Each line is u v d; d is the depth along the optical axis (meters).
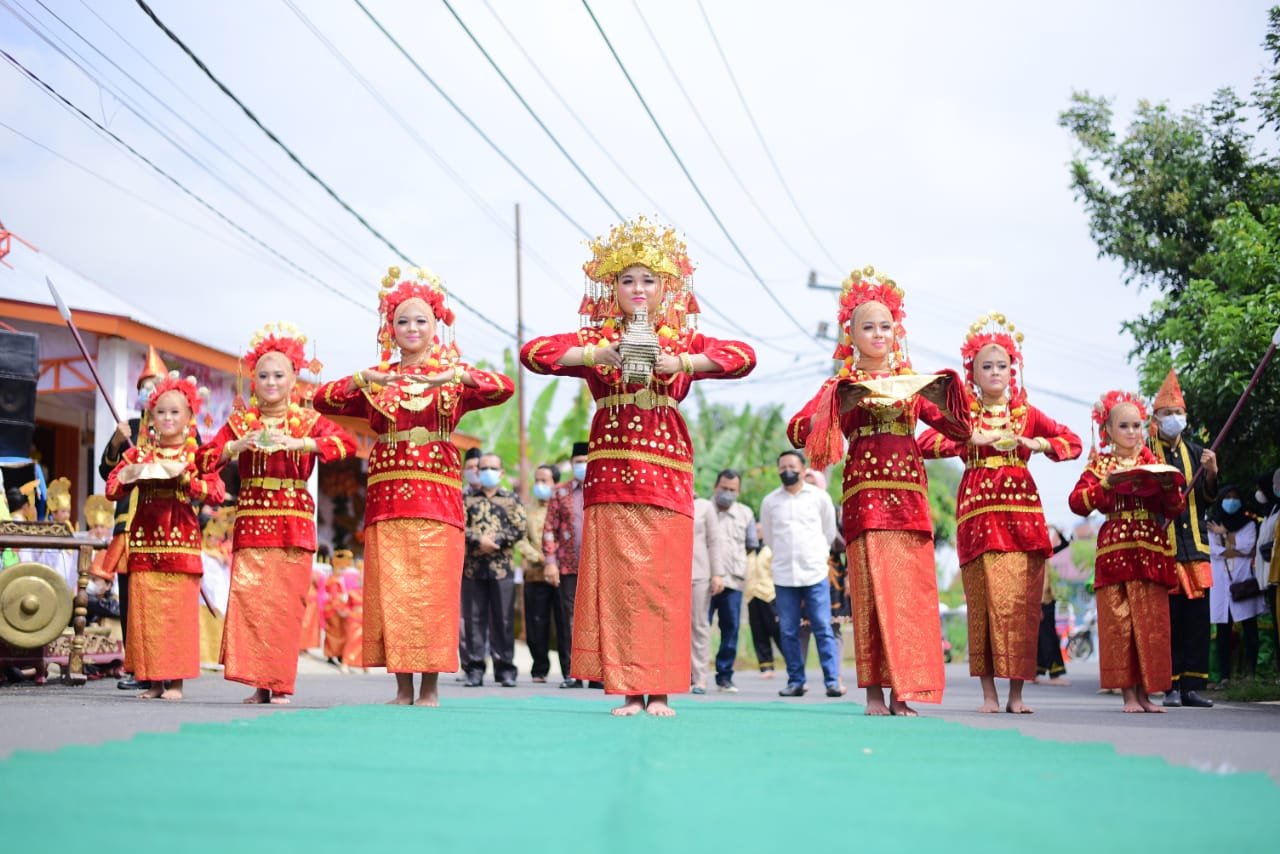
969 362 7.27
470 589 11.20
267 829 2.51
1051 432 7.24
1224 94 13.09
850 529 6.64
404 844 2.36
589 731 4.68
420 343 6.59
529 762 3.57
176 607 7.25
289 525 6.97
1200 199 12.98
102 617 10.41
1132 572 7.45
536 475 12.87
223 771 3.29
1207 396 11.22
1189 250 12.95
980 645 7.10
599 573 5.75
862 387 6.44
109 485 7.33
